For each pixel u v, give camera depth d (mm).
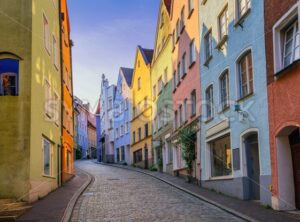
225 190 19328
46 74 20188
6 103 16594
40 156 18266
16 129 16469
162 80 36312
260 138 15555
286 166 14211
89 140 73375
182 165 29172
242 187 17266
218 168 21141
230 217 13477
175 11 31188
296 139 14039
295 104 12891
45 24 20781
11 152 16312
